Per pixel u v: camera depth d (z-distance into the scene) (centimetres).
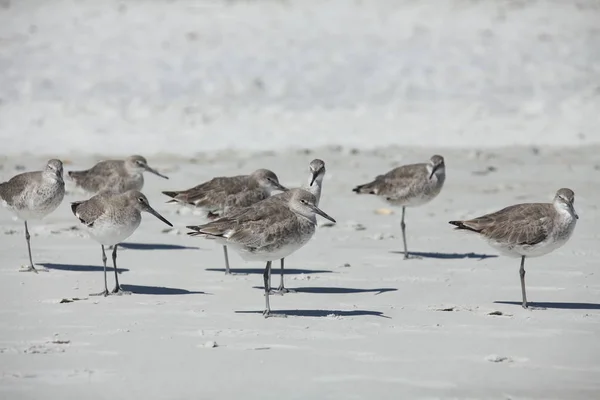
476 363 1038
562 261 1588
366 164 2505
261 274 1502
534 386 965
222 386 947
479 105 3164
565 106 3192
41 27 3788
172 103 3100
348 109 3105
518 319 1231
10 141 2727
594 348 1099
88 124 2909
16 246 1662
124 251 1648
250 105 3120
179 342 1098
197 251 1666
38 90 3177
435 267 1553
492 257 1630
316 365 1020
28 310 1239
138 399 907
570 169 2491
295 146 2734
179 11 3975
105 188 1831
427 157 2606
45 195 1512
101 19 3878
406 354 1066
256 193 1647
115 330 1145
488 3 4169
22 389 930
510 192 2217
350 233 1817
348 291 1388
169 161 2523
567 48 3734
